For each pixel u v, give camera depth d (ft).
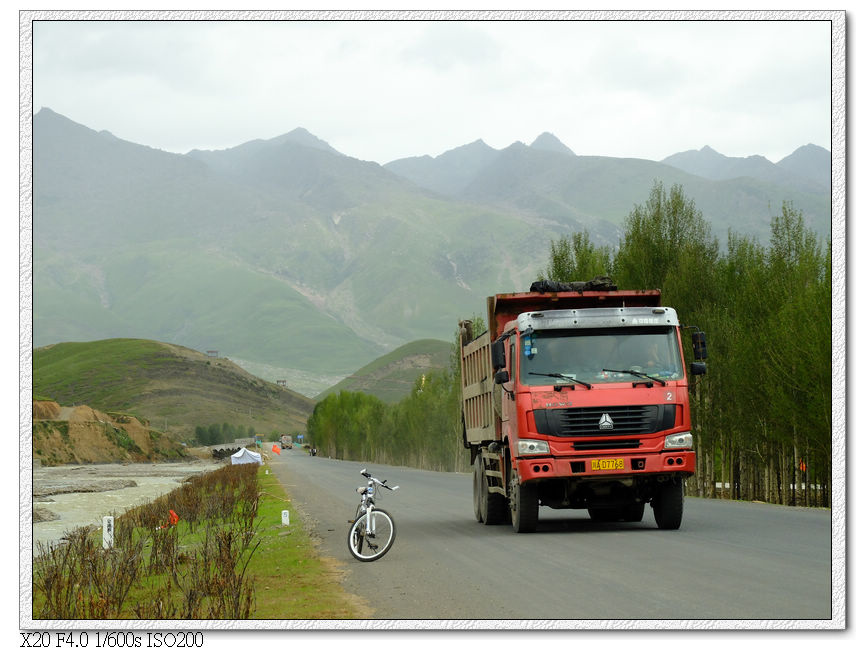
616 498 53.47
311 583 40.98
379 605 33.86
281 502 106.42
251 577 43.50
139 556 49.26
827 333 84.89
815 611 28.12
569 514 73.77
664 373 52.31
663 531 53.01
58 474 268.41
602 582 34.88
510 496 57.21
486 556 45.55
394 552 50.55
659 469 51.26
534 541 50.60
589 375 52.11
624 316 53.31
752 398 106.11
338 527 71.26
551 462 51.37
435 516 76.84
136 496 155.22
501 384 56.95
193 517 84.28
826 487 93.97
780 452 106.22
